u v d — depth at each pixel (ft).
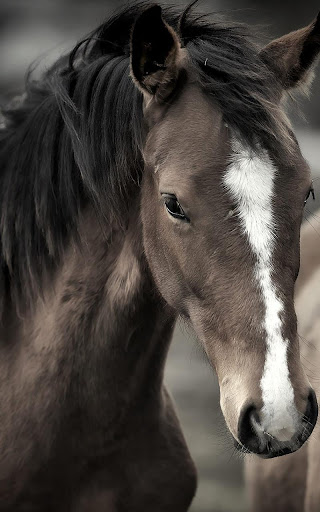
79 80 15.92
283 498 20.97
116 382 16.15
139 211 15.38
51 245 16.26
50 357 16.22
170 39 13.89
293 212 13.25
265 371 12.70
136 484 16.75
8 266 16.71
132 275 15.71
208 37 14.65
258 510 22.09
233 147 13.26
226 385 13.26
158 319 16.21
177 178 13.47
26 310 16.75
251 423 12.67
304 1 59.31
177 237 13.74
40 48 57.67
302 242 24.07
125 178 15.34
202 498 29.73
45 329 16.39
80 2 63.82
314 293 22.44
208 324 13.66
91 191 15.53
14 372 16.60
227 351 13.32
